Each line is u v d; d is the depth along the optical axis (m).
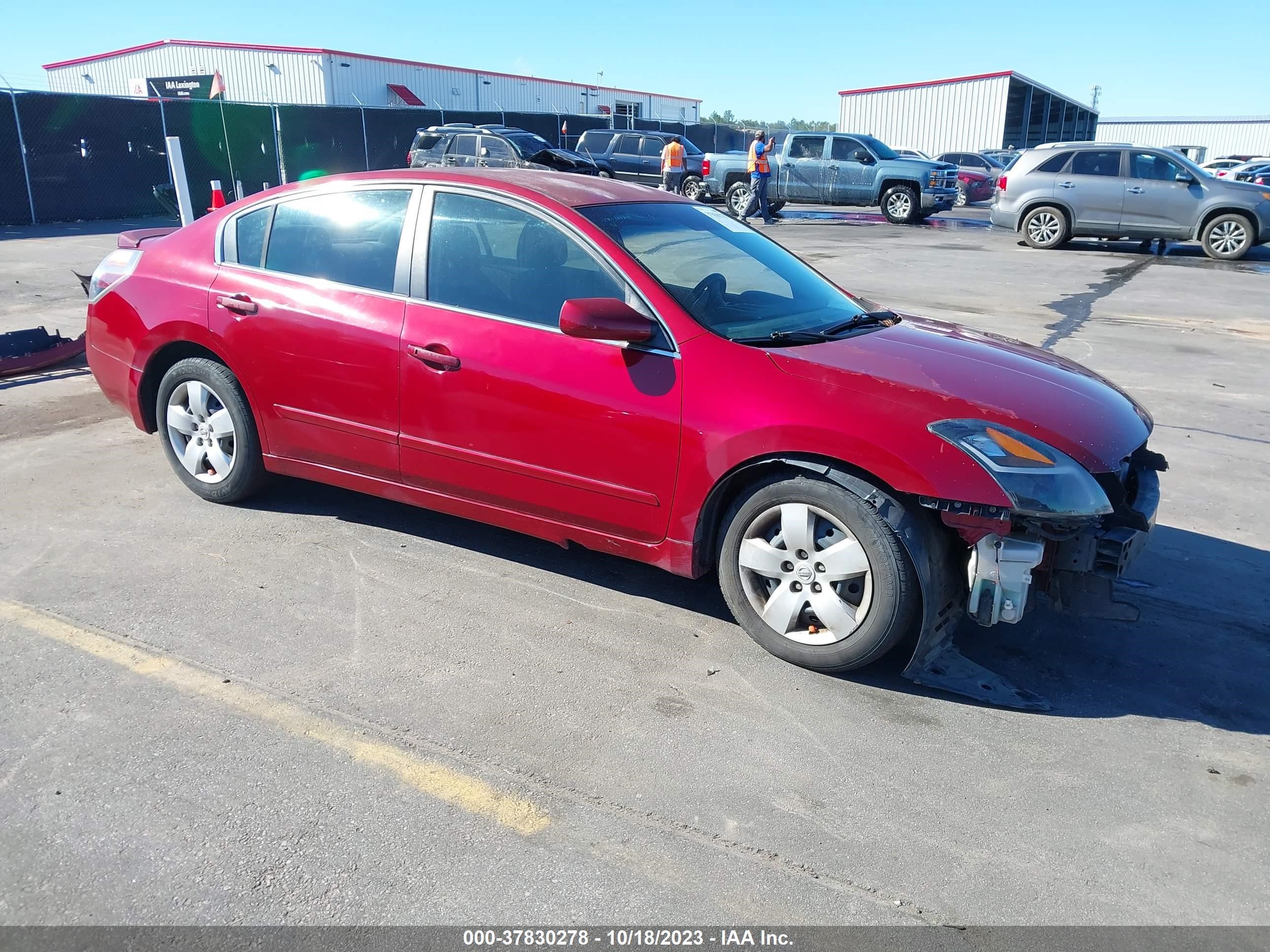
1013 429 3.07
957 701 3.18
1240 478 5.36
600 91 58.22
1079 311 10.38
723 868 2.38
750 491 3.31
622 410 3.41
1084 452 3.10
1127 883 2.38
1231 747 2.97
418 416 3.85
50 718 2.90
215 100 22.42
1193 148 53.12
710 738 2.93
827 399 3.14
